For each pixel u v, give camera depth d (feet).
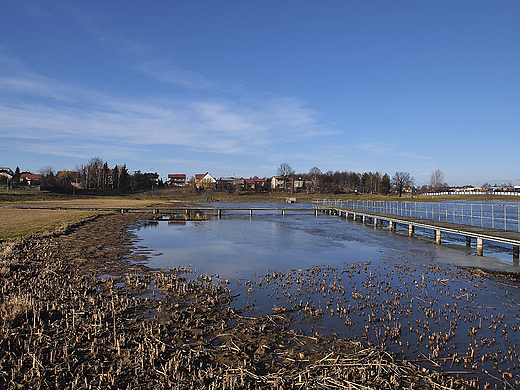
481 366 22.68
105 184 385.50
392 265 54.19
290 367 21.90
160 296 36.24
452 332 27.89
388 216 111.24
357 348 24.66
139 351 22.86
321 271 49.75
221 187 454.81
